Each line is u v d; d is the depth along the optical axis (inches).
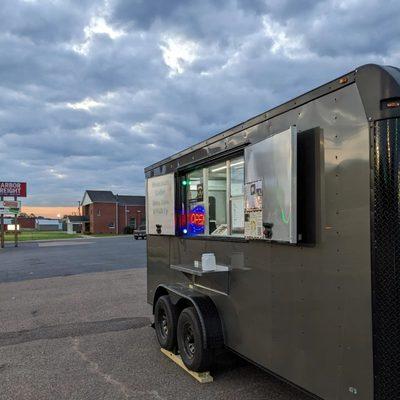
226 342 166.9
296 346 122.5
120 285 459.8
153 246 250.5
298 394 162.9
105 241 1691.7
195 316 176.9
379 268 94.5
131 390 171.3
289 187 118.1
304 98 119.3
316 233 113.2
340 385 105.7
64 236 2425.0
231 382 175.5
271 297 134.8
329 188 108.9
